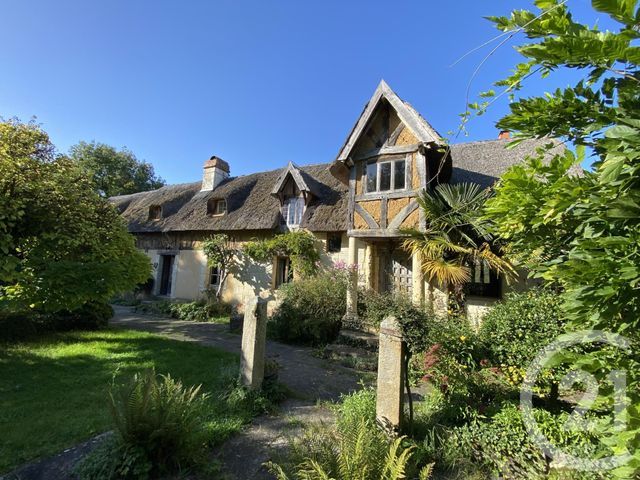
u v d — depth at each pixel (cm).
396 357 374
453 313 682
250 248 1328
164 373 601
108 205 944
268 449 376
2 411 431
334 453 299
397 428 357
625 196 145
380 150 964
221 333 1043
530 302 405
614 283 142
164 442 331
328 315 935
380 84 964
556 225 219
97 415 432
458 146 1280
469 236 807
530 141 1118
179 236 1686
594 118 170
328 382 619
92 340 842
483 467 340
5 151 698
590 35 144
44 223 733
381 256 1083
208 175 1822
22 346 737
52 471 326
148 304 1495
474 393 402
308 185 1255
